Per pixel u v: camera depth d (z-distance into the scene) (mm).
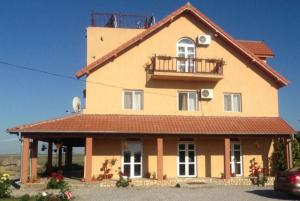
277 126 25938
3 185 17922
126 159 25391
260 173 26453
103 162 25016
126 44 26000
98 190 20938
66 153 33219
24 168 22250
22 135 22438
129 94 26188
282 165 26156
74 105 26359
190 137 24578
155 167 25594
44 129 22375
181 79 26531
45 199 16547
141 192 20141
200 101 26875
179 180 23953
